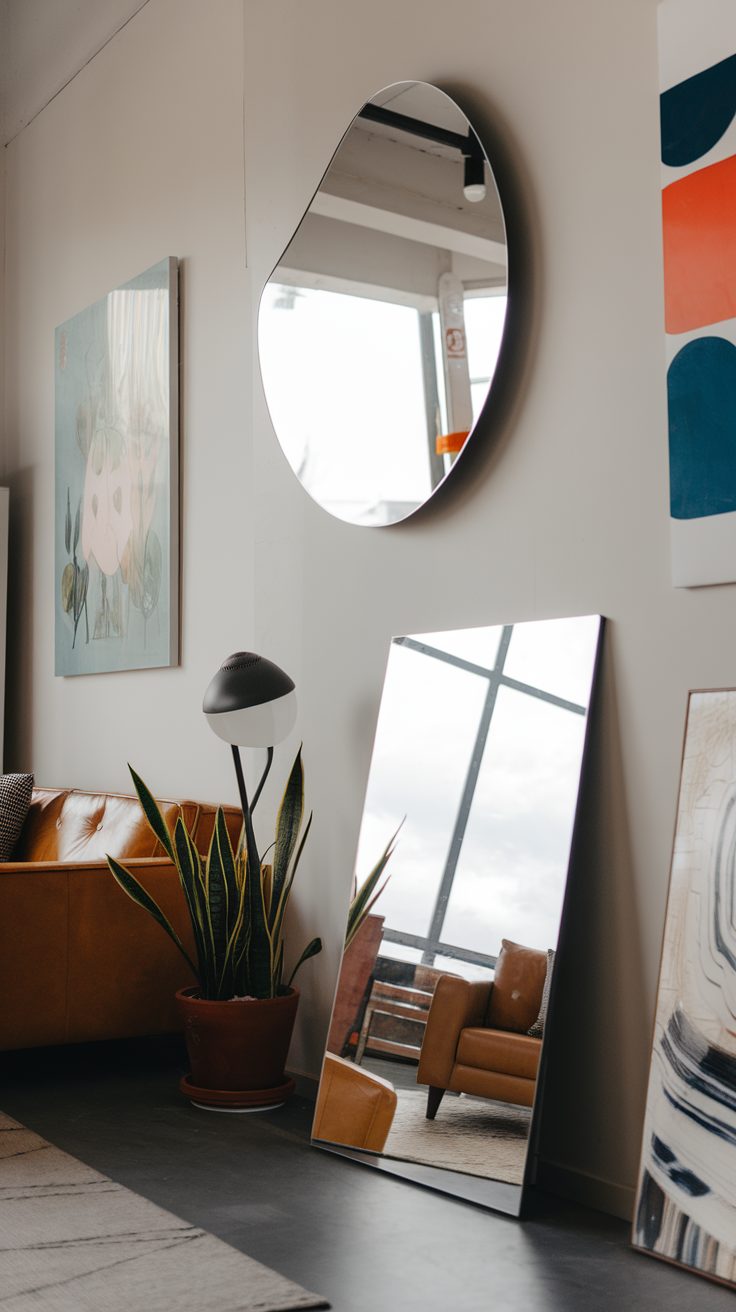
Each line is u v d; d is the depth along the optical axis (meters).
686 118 2.11
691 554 2.08
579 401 2.35
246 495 3.57
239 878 2.88
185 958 2.93
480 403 2.53
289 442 3.14
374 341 2.84
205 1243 1.95
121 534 4.20
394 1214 2.13
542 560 2.41
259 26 3.37
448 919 2.42
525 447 2.46
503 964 2.29
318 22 3.13
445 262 2.64
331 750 2.98
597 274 2.32
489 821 2.39
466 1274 1.86
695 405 2.08
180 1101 2.89
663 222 2.14
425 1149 2.32
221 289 3.73
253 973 2.87
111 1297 1.74
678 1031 1.99
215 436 3.73
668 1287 1.82
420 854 2.53
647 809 2.17
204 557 3.76
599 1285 1.82
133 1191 2.22
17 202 5.26
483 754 2.45
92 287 4.58
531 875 2.28
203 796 3.71
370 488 2.85
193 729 3.78
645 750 2.18
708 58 2.08
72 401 4.62
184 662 3.85
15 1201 2.14
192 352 3.87
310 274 3.09
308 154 3.17
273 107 3.30
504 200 2.51
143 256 4.21
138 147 4.27
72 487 4.61
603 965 2.23
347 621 2.95
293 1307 1.71
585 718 2.24
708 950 1.97
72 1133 2.61
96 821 3.59
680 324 2.11
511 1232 2.05
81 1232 1.99
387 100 2.84
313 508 3.08
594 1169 2.22
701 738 2.05
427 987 2.42
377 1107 2.44
